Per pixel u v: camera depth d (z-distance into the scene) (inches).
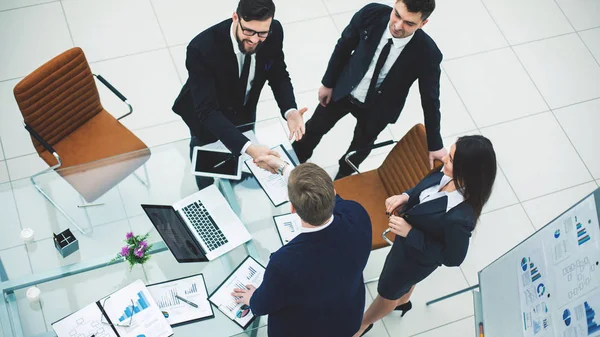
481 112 169.6
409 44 115.7
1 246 103.1
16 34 165.6
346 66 128.5
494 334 103.0
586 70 181.5
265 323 98.0
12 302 97.7
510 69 178.9
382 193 127.4
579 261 81.5
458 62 178.5
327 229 83.0
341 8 184.2
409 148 119.8
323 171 80.7
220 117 110.8
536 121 169.3
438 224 96.3
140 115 157.6
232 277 100.8
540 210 153.4
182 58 168.2
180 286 99.6
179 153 115.6
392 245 114.9
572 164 162.4
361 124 136.4
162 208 106.3
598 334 74.4
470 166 86.8
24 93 115.1
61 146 128.2
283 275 83.7
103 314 96.0
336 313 94.6
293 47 174.9
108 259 102.4
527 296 94.6
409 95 171.0
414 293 137.4
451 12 188.5
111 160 113.5
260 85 120.1
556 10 193.3
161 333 95.0
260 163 106.7
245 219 107.0
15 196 108.3
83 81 124.6
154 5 176.1
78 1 173.8
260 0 94.8
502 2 192.9
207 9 177.9
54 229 105.0
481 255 144.3
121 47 167.8
